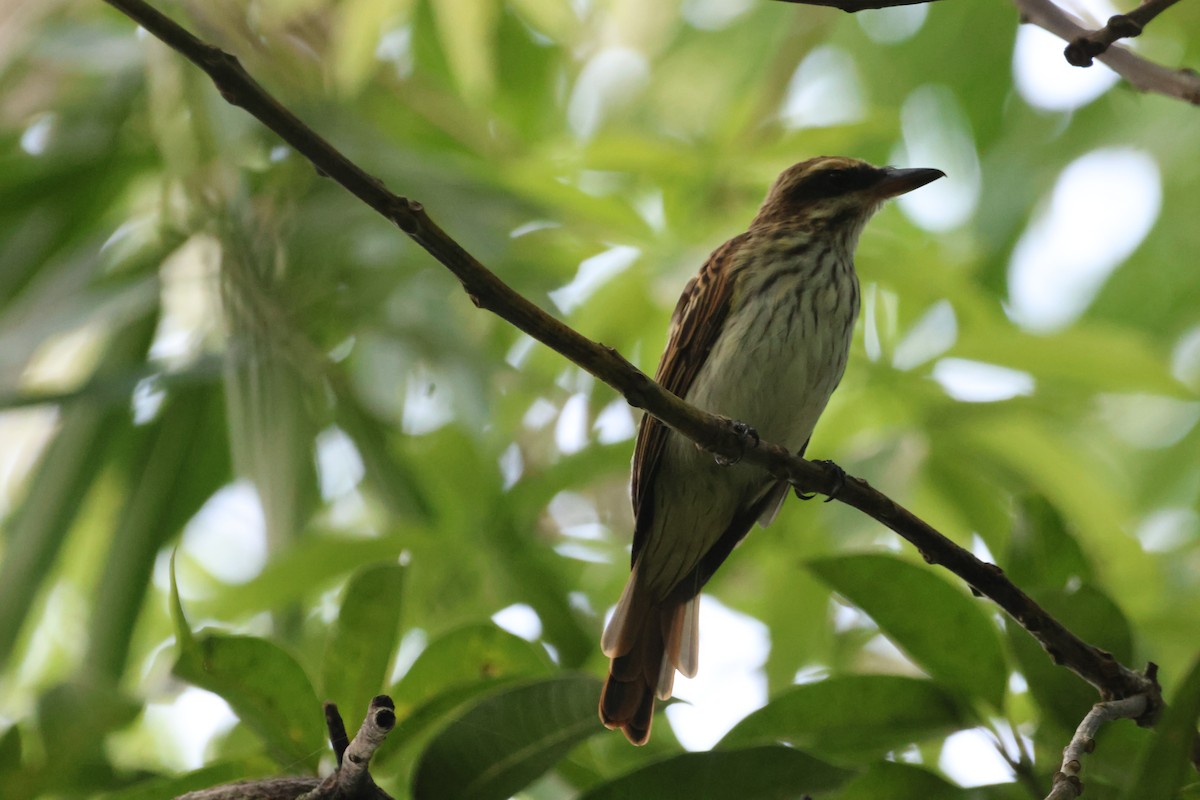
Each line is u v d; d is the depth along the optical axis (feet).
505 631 21.15
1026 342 35.81
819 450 37.88
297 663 19.77
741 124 38.19
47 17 37.76
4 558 35.09
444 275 34.94
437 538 34.45
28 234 37.22
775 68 39.60
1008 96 47.42
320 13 37.68
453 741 19.62
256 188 33.40
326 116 36.40
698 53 46.55
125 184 37.60
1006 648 24.04
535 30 43.83
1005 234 46.19
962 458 36.68
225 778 20.51
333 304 32.19
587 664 34.81
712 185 38.32
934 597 21.67
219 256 31.04
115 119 37.04
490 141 42.68
